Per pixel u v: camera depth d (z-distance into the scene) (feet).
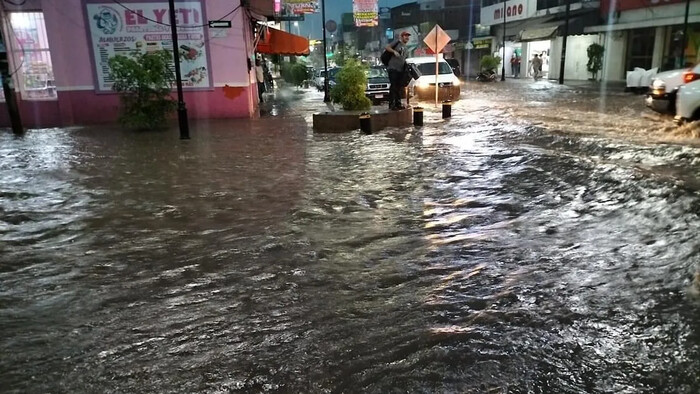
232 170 30.63
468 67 186.91
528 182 25.88
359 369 10.89
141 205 23.53
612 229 18.84
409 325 12.60
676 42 85.71
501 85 111.75
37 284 15.42
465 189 25.00
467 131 44.16
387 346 11.71
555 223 19.79
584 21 109.91
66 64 56.65
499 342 11.72
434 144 37.93
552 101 69.62
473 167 29.58
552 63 126.62
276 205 23.03
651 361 10.84
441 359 11.13
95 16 55.98
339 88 50.55
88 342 12.21
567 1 101.96
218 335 12.39
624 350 11.26
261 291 14.62
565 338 11.79
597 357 11.04
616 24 100.63
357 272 15.75
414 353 11.39
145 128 51.60
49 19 55.47
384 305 13.66
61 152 37.96
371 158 33.19
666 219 19.53
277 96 100.58
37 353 11.78
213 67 58.34
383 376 10.62
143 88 50.21
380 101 75.77
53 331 12.73
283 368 11.02
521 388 10.11
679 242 17.24
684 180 24.84
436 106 65.26
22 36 55.83
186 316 13.33
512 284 14.64
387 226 19.88
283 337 12.23
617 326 12.22
